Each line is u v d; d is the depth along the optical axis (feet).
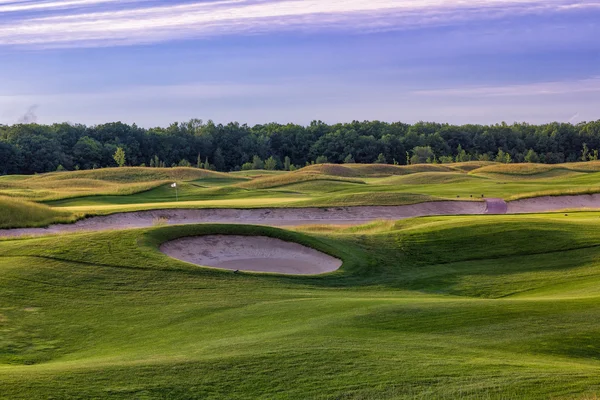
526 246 91.66
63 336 53.36
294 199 192.13
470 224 102.89
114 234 86.02
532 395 34.88
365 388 36.29
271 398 35.29
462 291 74.23
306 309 57.36
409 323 50.88
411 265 87.10
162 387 36.58
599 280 74.13
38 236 93.40
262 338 47.14
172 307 60.59
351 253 89.71
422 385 36.52
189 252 86.94
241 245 91.30
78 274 70.33
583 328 49.08
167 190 216.13
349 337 46.78
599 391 35.22
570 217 121.60
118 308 60.39
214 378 37.99
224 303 61.62
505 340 46.32
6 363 46.70
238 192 216.95
